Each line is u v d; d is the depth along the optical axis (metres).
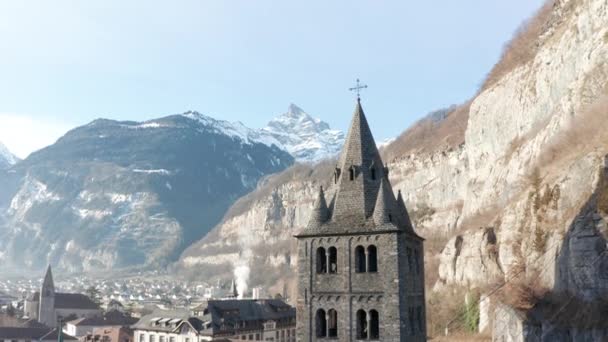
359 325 56.50
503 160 147.12
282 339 157.50
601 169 76.50
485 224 131.75
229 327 140.00
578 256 72.12
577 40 126.06
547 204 94.12
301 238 59.69
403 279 56.28
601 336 65.06
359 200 59.34
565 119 113.38
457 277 131.50
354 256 57.41
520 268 97.50
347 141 62.69
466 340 105.12
